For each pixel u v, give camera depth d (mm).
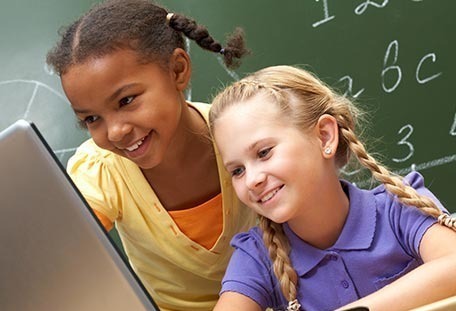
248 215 1338
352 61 1930
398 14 1916
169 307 1413
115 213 1304
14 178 692
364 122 1929
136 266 1398
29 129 682
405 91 1932
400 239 1013
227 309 988
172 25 1209
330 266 1007
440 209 1021
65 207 691
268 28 1927
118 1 1154
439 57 1916
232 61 1335
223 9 1926
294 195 971
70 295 711
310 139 1005
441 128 1932
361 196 1043
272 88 1023
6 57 1929
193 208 1290
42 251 706
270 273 1035
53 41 1917
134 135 1082
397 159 1941
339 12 1921
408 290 850
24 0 1923
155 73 1104
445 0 1906
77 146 1928
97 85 1056
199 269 1322
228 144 1001
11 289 726
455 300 648
